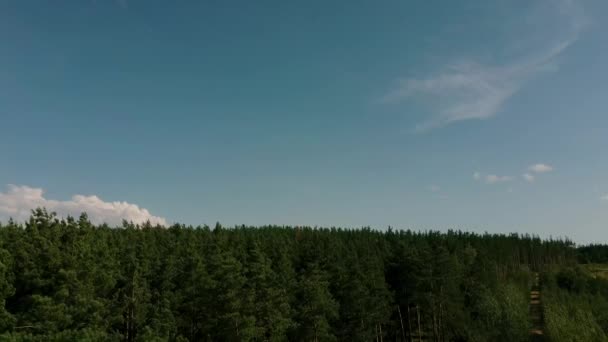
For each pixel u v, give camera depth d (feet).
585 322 284.00
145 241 219.00
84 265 136.56
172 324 148.66
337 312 194.08
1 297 122.93
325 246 286.46
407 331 261.03
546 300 332.19
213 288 160.04
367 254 283.18
